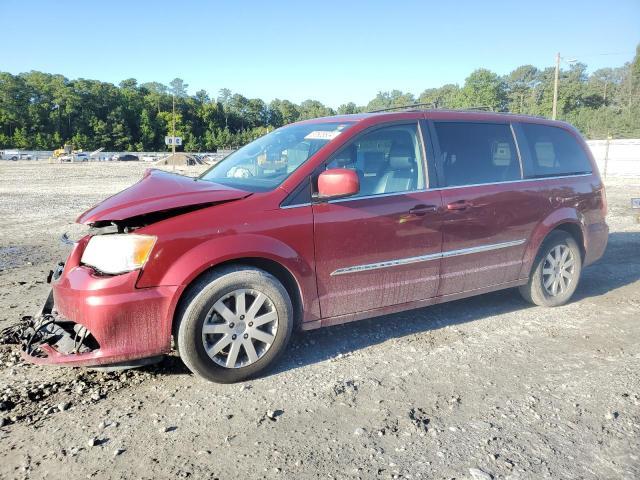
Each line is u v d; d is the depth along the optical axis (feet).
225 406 10.52
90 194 63.31
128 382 11.59
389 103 583.17
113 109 479.41
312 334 14.43
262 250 11.32
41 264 24.29
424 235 13.56
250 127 582.35
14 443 9.26
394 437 9.41
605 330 14.79
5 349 13.26
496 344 13.74
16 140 408.67
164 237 10.61
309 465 8.60
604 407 10.46
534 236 15.84
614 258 24.18
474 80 397.80
